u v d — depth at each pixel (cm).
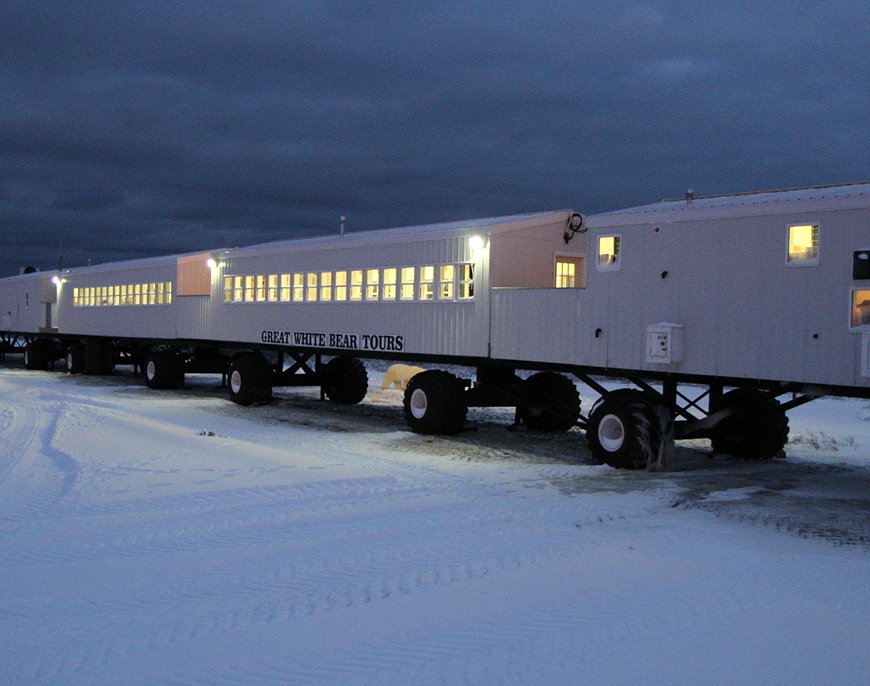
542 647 561
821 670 526
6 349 4147
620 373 1294
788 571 731
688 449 1499
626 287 1262
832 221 1038
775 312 1091
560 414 1538
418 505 987
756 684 505
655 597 659
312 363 3759
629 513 955
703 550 796
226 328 2258
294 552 784
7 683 511
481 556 771
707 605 642
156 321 2603
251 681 511
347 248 1830
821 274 1048
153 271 2630
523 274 1535
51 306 3444
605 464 1270
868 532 876
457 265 1551
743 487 1127
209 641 572
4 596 666
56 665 536
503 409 2106
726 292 1141
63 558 767
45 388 2516
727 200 1259
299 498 1018
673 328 1178
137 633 587
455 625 600
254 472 1176
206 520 906
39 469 1194
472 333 1520
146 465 1220
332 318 1878
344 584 691
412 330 1653
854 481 1192
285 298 2036
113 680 513
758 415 1376
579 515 940
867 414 2133
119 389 2536
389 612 626
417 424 1617
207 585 689
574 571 726
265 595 665
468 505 989
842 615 621
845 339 1025
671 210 1204
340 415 1950
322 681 511
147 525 884
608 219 1287
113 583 695
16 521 902
